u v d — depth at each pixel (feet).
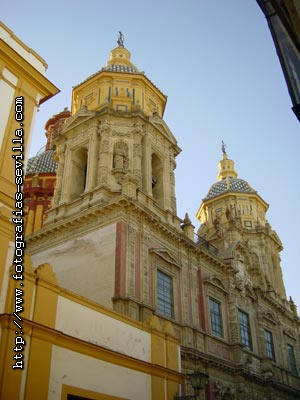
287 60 23.17
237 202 181.68
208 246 124.57
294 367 144.87
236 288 120.98
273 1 24.59
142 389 57.21
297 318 157.69
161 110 135.03
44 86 59.98
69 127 118.11
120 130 112.57
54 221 102.99
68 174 110.93
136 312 81.15
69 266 92.27
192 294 100.48
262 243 167.73
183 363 87.40
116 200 90.48
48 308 48.67
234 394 99.60
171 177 118.42
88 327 53.01
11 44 58.08
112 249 87.15
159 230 97.86
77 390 48.21
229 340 108.37
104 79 127.24
